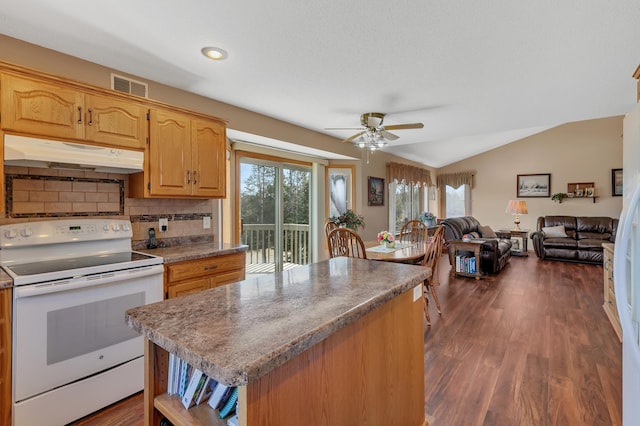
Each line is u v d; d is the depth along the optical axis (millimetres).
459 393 2033
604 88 2803
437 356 2516
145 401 979
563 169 7672
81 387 1778
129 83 2506
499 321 3244
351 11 1705
